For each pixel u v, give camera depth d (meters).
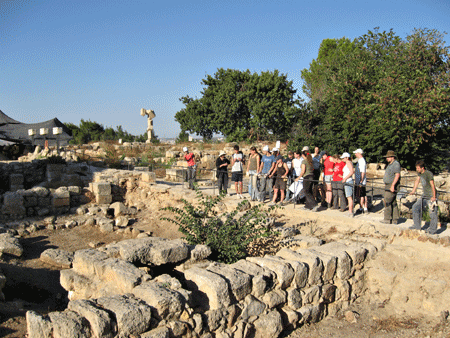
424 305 5.75
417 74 21.38
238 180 11.56
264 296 4.91
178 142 34.66
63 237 10.03
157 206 12.88
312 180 9.04
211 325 4.23
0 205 11.32
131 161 22.27
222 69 39.03
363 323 5.61
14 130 24.81
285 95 34.19
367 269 6.47
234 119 36.03
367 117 23.05
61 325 3.40
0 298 5.45
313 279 5.57
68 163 16.61
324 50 40.28
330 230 8.06
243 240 6.98
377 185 15.59
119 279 4.56
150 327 3.74
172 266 5.65
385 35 27.25
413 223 7.43
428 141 22.23
